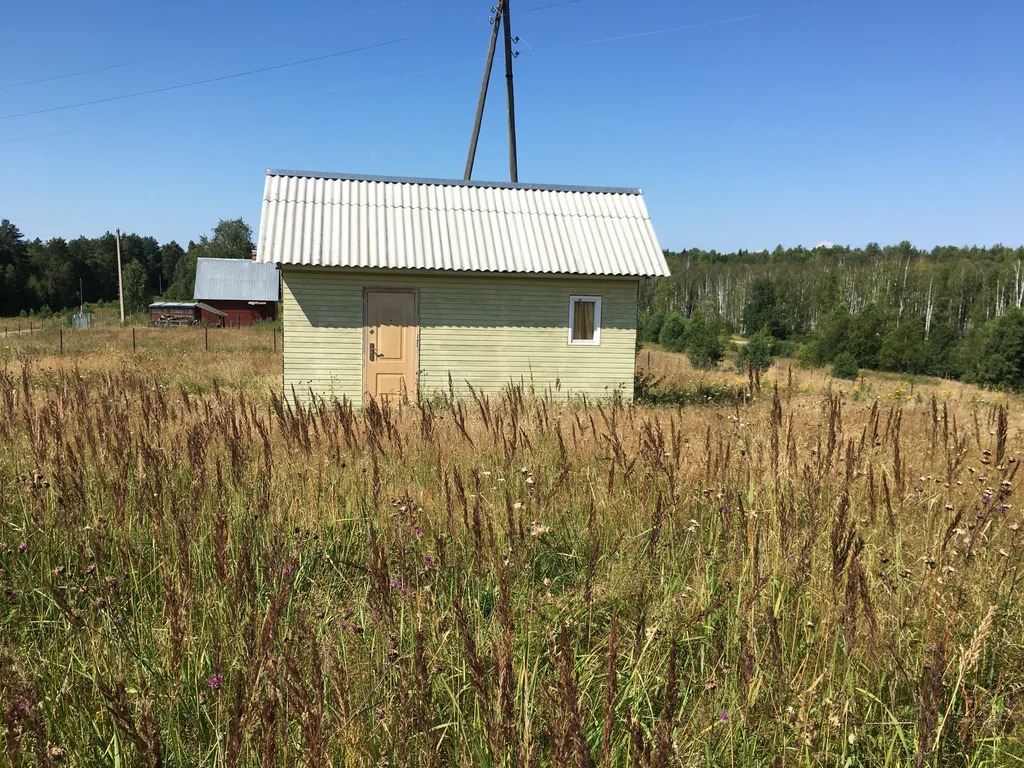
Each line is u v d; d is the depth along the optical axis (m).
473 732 2.48
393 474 5.35
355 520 4.46
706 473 4.91
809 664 3.00
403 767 2.17
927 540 4.04
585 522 4.37
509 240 15.14
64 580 3.51
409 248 14.46
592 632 3.36
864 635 2.93
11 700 2.10
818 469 4.55
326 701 2.38
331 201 14.98
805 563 3.43
